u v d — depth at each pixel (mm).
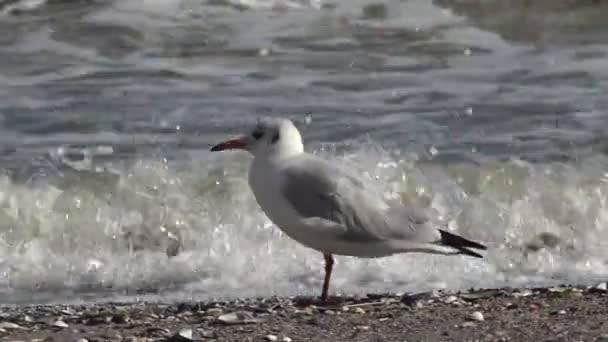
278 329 9008
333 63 18719
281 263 11797
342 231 9539
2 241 12422
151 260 12000
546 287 10648
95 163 14484
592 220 12945
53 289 11312
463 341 8438
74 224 12727
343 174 9773
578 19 20844
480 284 11148
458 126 15906
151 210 12977
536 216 12977
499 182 13734
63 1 20750
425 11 20938
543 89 17562
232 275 11617
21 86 17594
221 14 20484
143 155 14812
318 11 20766
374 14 20766
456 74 18344
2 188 13438
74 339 8852
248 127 15836
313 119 16125
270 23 20250
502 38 20078
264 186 9797
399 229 9680
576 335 8469
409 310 9578
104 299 10914
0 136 15578
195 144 15180
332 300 10180
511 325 8891
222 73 18266
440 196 13531
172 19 20219
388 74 18312
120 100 17000
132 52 19125
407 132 15602
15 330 9203
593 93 17328
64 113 16453
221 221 12703
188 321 9414
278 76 18125
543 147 15016
